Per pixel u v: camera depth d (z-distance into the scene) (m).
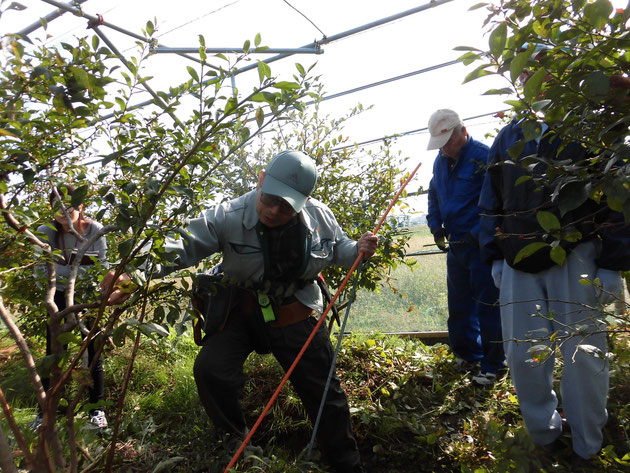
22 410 3.23
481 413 2.93
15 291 1.85
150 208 1.43
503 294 2.45
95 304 1.47
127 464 2.67
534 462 2.34
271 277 2.31
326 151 3.77
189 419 3.04
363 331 4.63
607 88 0.95
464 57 1.14
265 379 3.36
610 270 2.19
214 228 2.28
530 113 1.11
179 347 4.28
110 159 1.44
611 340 2.27
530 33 1.05
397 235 3.76
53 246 2.79
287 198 2.06
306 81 1.62
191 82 1.50
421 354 3.83
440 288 4.68
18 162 1.45
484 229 2.61
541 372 2.33
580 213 2.10
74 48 1.43
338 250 2.58
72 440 1.47
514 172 2.28
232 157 3.43
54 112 1.49
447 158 3.54
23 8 1.33
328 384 2.28
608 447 2.21
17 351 4.41
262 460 2.36
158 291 1.66
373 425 2.90
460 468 2.56
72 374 1.38
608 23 1.00
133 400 3.43
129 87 1.48
